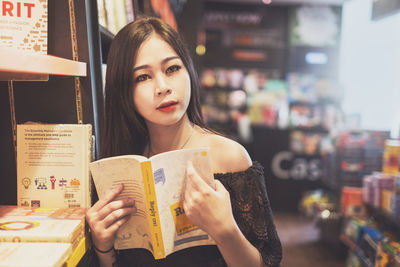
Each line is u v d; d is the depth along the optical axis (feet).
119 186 3.33
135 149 4.21
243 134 20.15
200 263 3.71
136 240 3.57
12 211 3.31
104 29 4.17
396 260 7.86
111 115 3.84
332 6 20.11
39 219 3.10
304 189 19.95
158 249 3.15
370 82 20.40
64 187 3.43
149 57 3.40
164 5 7.57
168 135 3.96
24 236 2.73
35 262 2.38
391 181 10.12
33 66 2.46
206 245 3.72
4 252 2.54
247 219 3.51
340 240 12.87
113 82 3.59
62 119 3.67
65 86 3.64
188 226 3.39
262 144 20.06
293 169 19.92
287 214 19.02
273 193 20.04
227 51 20.63
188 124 4.01
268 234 3.52
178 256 3.72
